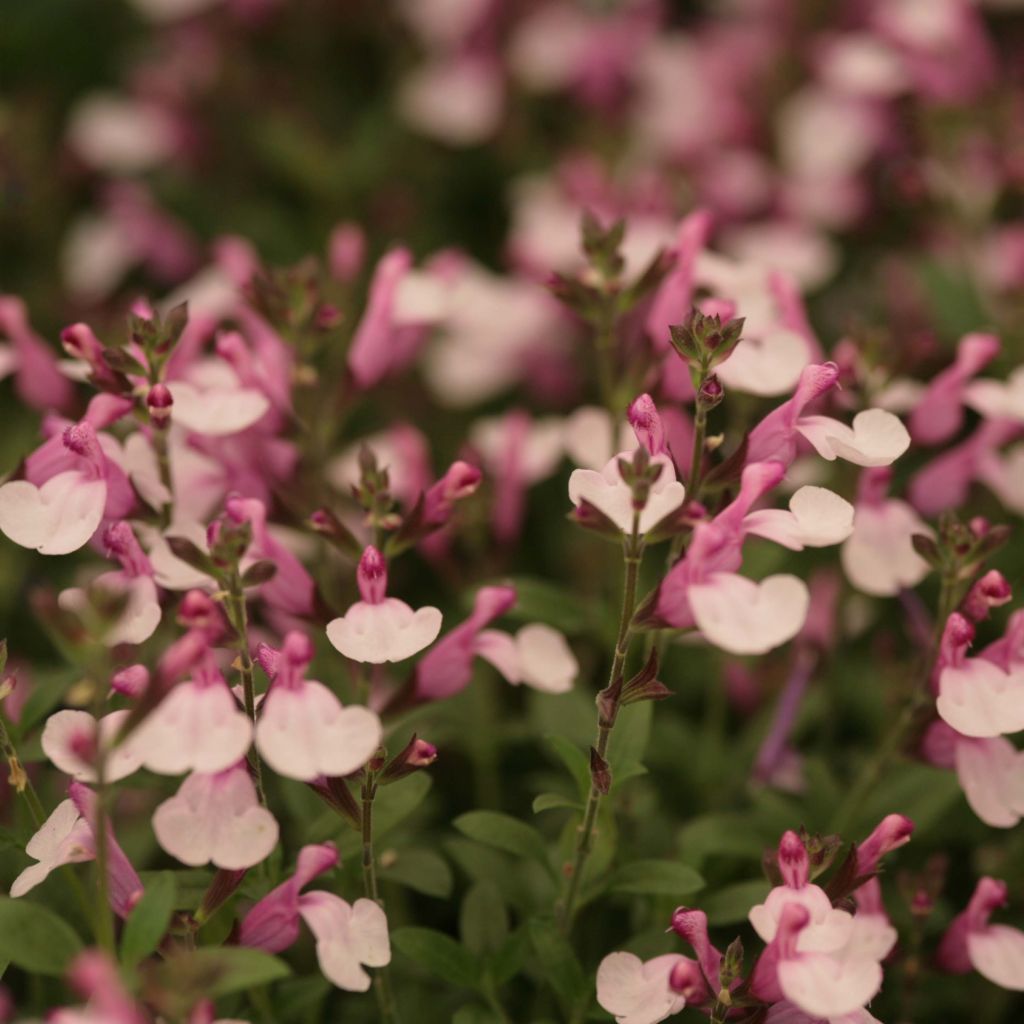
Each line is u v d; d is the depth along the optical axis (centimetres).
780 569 91
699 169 121
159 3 131
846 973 76
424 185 128
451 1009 83
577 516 78
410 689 82
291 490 84
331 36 133
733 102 126
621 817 83
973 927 81
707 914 81
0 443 99
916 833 84
